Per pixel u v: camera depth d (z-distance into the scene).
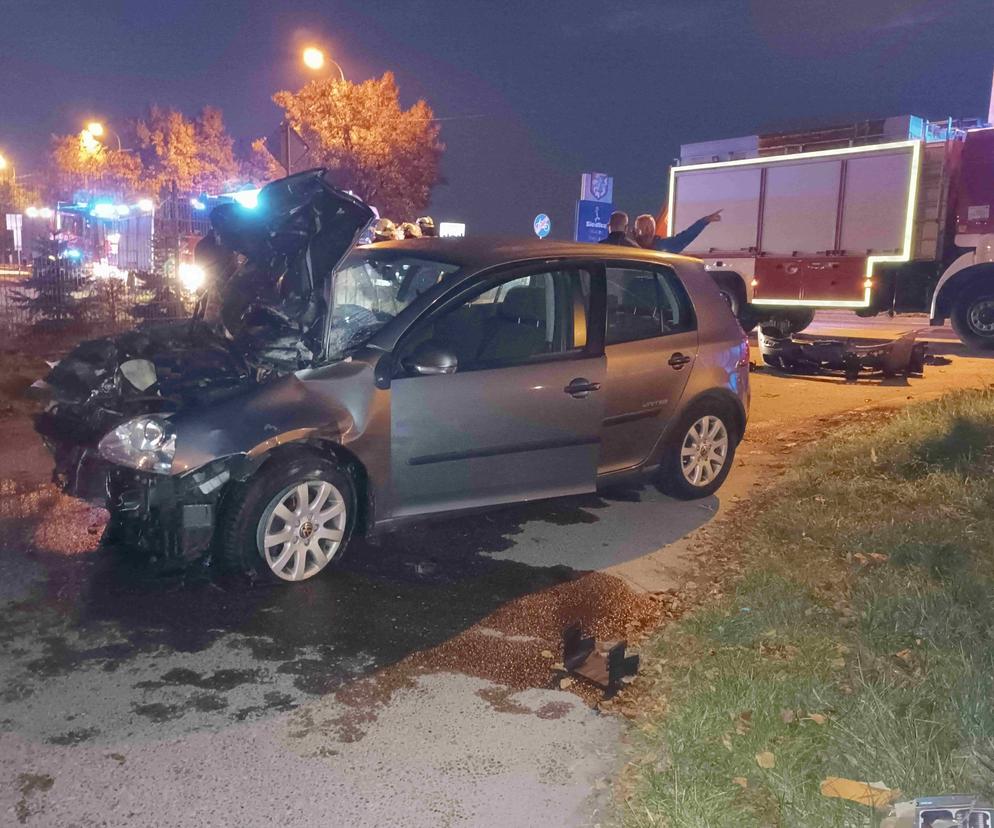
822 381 11.55
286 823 2.94
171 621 4.36
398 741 3.42
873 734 3.21
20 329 12.59
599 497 6.53
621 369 5.68
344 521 4.92
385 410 4.84
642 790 3.06
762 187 16.08
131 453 4.51
